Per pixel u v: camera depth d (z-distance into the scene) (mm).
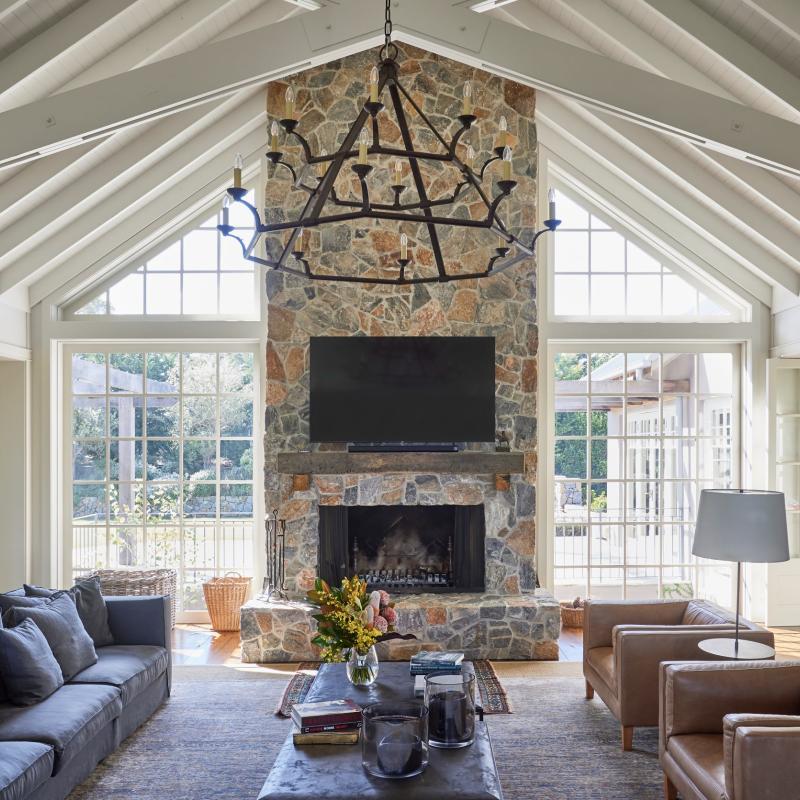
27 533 7160
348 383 6621
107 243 7168
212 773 4160
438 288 6715
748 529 4008
